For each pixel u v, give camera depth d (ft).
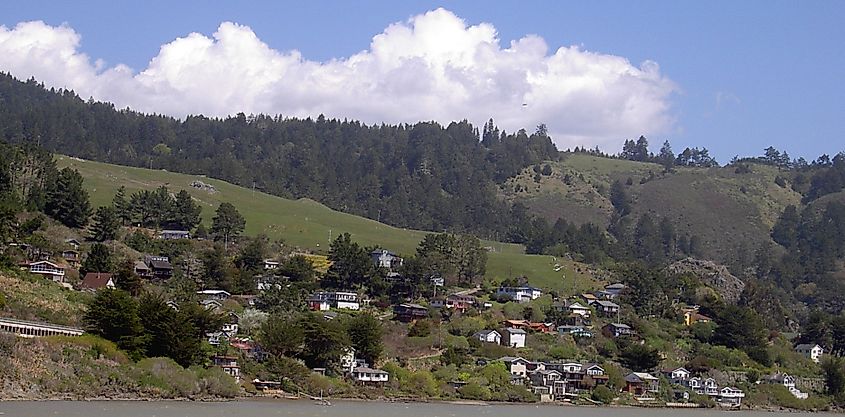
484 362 574.15
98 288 552.00
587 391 578.66
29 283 509.35
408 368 547.49
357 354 536.01
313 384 484.74
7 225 593.83
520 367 573.74
